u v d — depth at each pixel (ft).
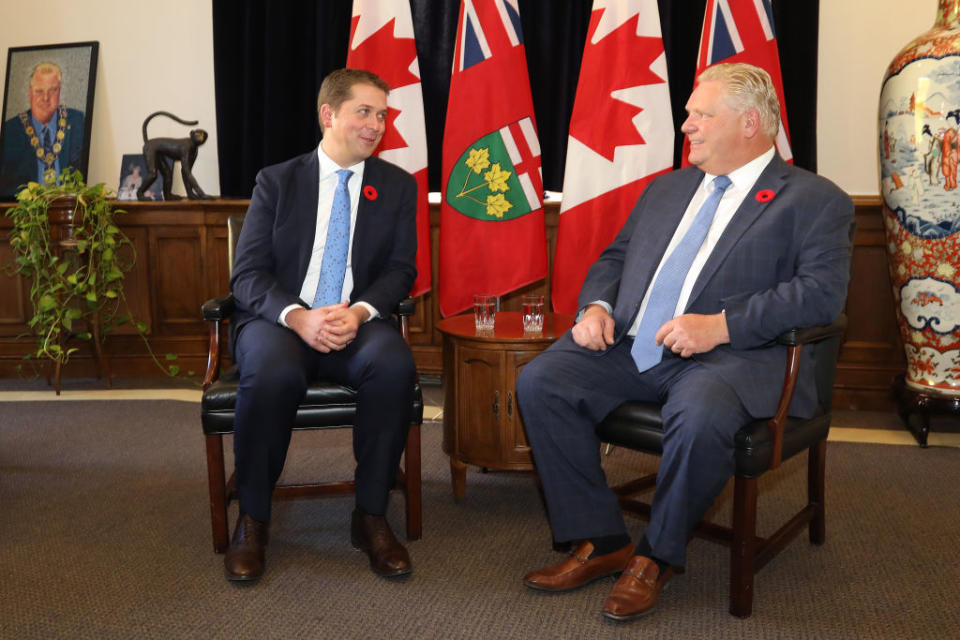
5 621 5.66
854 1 11.80
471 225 11.05
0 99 14.47
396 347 6.63
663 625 5.65
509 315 8.87
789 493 8.32
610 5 10.60
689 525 5.64
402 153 11.30
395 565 6.34
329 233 7.27
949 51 9.19
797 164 11.70
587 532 6.12
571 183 10.82
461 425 7.86
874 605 5.93
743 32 10.31
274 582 6.31
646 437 6.00
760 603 5.98
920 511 7.79
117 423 10.93
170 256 13.48
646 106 10.61
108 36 14.12
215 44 13.19
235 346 7.03
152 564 6.63
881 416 11.33
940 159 9.32
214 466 6.69
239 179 13.65
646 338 6.52
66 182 13.41
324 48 12.69
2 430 10.61
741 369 5.92
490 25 10.85
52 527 7.39
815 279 5.97
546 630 5.57
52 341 13.21
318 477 8.80
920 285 9.80
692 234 6.65
